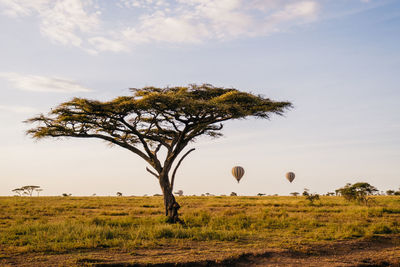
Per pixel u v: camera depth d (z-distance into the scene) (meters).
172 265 9.34
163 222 19.16
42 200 42.38
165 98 18.73
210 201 40.91
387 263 10.23
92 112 20.00
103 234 13.31
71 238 12.70
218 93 21.55
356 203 34.44
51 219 22.06
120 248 11.41
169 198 20.03
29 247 10.92
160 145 21.44
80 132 20.91
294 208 29.69
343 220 20.23
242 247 11.86
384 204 34.41
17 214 24.86
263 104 21.09
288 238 13.81
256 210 28.77
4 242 12.18
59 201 40.97
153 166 20.81
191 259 9.83
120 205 35.94
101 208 32.09
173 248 11.62
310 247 11.84
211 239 13.54
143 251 11.06
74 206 32.91
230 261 9.89
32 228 14.95
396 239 13.67
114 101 19.91
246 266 9.68
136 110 19.94
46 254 10.34
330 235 14.34
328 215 23.47
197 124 20.77
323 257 10.78
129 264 9.14
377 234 14.73
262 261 10.17
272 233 15.17
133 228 16.30
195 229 15.71
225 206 33.53
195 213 24.94
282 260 10.28
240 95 19.86
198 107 19.36
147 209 29.77
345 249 11.92
